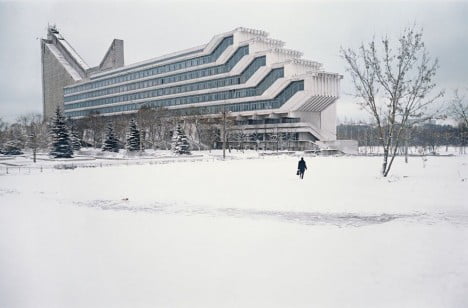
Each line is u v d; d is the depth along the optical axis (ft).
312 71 299.79
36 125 336.29
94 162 190.70
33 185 93.71
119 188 84.99
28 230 45.91
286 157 223.30
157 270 31.55
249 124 344.90
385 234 41.01
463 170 105.09
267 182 90.74
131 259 34.35
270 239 40.37
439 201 59.16
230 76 341.82
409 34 87.86
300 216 52.34
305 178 96.78
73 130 291.38
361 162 161.48
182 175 112.68
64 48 572.92
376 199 62.90
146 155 248.73
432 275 29.09
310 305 24.98
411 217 49.37
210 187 83.51
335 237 40.57
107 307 25.03
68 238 41.86
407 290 26.78
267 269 31.32
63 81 555.28
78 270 31.78
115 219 52.21
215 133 317.63
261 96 320.50
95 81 483.51
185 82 375.86
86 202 67.82
